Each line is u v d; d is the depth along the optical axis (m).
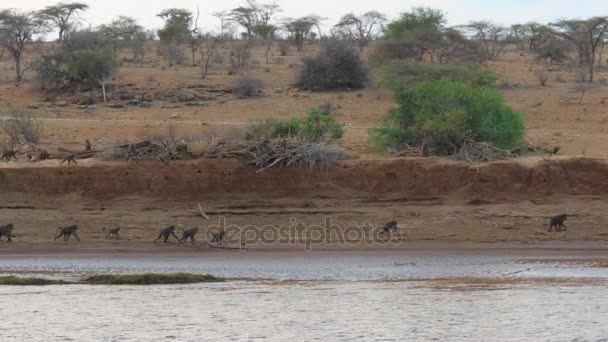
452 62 132.62
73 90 129.00
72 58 131.50
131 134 97.62
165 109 118.44
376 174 69.25
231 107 119.56
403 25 156.00
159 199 69.00
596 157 70.88
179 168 70.00
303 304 39.94
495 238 63.56
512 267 53.00
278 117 112.81
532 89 130.25
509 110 79.75
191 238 63.22
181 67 152.00
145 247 62.38
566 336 32.59
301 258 57.91
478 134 77.50
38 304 40.38
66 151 78.62
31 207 68.75
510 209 66.75
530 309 38.00
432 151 77.00
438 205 67.75
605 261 55.34
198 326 35.06
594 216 65.56
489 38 182.62
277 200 68.31
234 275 51.12
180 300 41.34
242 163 70.00
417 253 59.62
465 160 72.31
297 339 32.56
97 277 48.31
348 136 93.69
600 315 36.47
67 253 60.78
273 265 55.06
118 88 129.38
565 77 142.00
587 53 149.88
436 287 45.06
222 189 69.19
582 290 43.25
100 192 69.62
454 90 80.81
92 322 36.00
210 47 171.62
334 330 34.06
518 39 182.50
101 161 72.25
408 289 44.44
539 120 110.62
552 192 68.12
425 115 79.38
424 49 138.88
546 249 60.59
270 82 137.62
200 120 109.81
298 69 141.25
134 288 45.59
